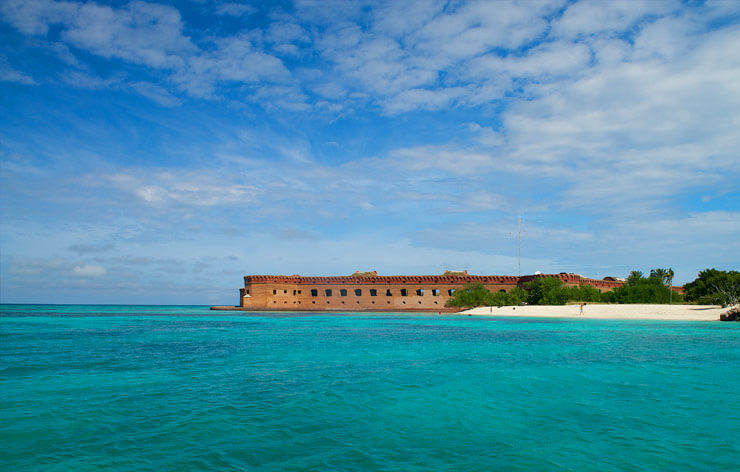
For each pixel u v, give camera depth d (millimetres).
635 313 74750
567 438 12344
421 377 20859
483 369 23047
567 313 80750
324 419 14047
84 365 24531
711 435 12594
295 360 26484
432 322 68562
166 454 11133
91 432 12766
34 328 57781
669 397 16922
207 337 42844
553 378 20625
